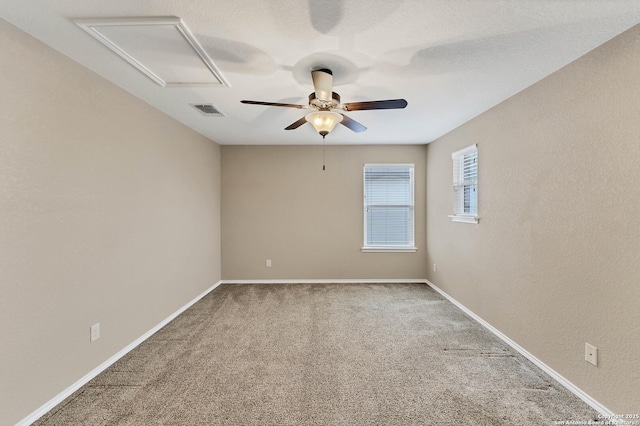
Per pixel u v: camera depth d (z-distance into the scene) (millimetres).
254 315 3346
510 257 2602
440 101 2717
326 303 3748
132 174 2574
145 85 2381
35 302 1732
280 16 1518
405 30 1639
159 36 1693
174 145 3279
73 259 1981
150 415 1750
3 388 1578
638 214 1555
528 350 2385
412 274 4730
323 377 2141
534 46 1790
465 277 3422
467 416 1743
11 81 1606
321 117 2299
